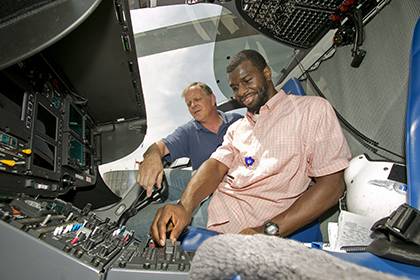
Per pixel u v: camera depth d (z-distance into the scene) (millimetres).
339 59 2555
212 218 1828
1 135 1194
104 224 1573
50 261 849
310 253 228
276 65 3025
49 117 1673
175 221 1432
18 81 1383
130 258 1021
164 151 2527
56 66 1831
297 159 1683
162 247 1254
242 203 1741
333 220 2168
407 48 1890
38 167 1443
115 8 1523
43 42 728
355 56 2207
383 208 1504
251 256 238
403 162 1856
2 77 1266
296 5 2133
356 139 2311
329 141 1639
